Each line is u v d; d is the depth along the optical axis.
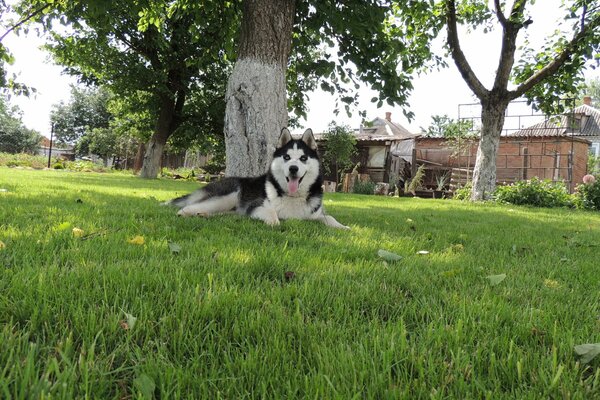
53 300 1.50
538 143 23.72
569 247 3.85
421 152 26.09
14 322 1.35
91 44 15.28
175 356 1.23
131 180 14.40
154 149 18.39
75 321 1.34
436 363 1.22
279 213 4.66
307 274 2.18
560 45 12.88
